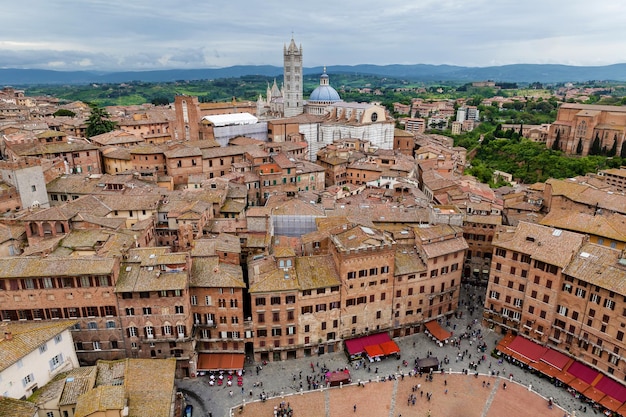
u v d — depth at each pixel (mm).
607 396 94125
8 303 90000
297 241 125375
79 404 73750
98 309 93688
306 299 104625
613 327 95562
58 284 90812
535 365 104125
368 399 97375
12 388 75312
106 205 129875
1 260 91125
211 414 91688
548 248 107438
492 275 116750
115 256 95938
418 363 104438
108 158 180750
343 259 104562
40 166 133500
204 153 180500
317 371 105250
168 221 128500
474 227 142500
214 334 104375
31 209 123062
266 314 103625
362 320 111750
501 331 118250
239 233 124812
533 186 187500
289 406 94875
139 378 83375
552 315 106250
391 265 110000
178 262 96562
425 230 119125
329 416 92812
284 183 174375
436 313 120688
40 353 81125
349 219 125875
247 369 105438
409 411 94500
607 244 122000
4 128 198875
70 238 108750
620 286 93750
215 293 100312
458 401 97125
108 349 97000
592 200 148125
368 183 179125
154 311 95438
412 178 185000
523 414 93500
